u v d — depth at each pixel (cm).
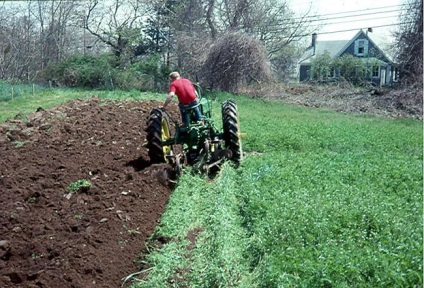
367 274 590
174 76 1080
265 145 1480
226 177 986
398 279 566
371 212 766
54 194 894
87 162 1132
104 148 1300
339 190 902
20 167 1089
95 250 685
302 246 666
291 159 1205
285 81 4372
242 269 629
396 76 3834
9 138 1358
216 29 4209
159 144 1070
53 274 611
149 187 949
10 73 4531
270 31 4284
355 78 3978
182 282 630
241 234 728
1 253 671
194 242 739
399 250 643
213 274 609
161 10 4559
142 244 738
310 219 738
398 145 1565
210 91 3416
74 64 3916
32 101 2516
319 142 1553
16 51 4562
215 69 3547
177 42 4100
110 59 4316
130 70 3850
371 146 1546
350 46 5366
